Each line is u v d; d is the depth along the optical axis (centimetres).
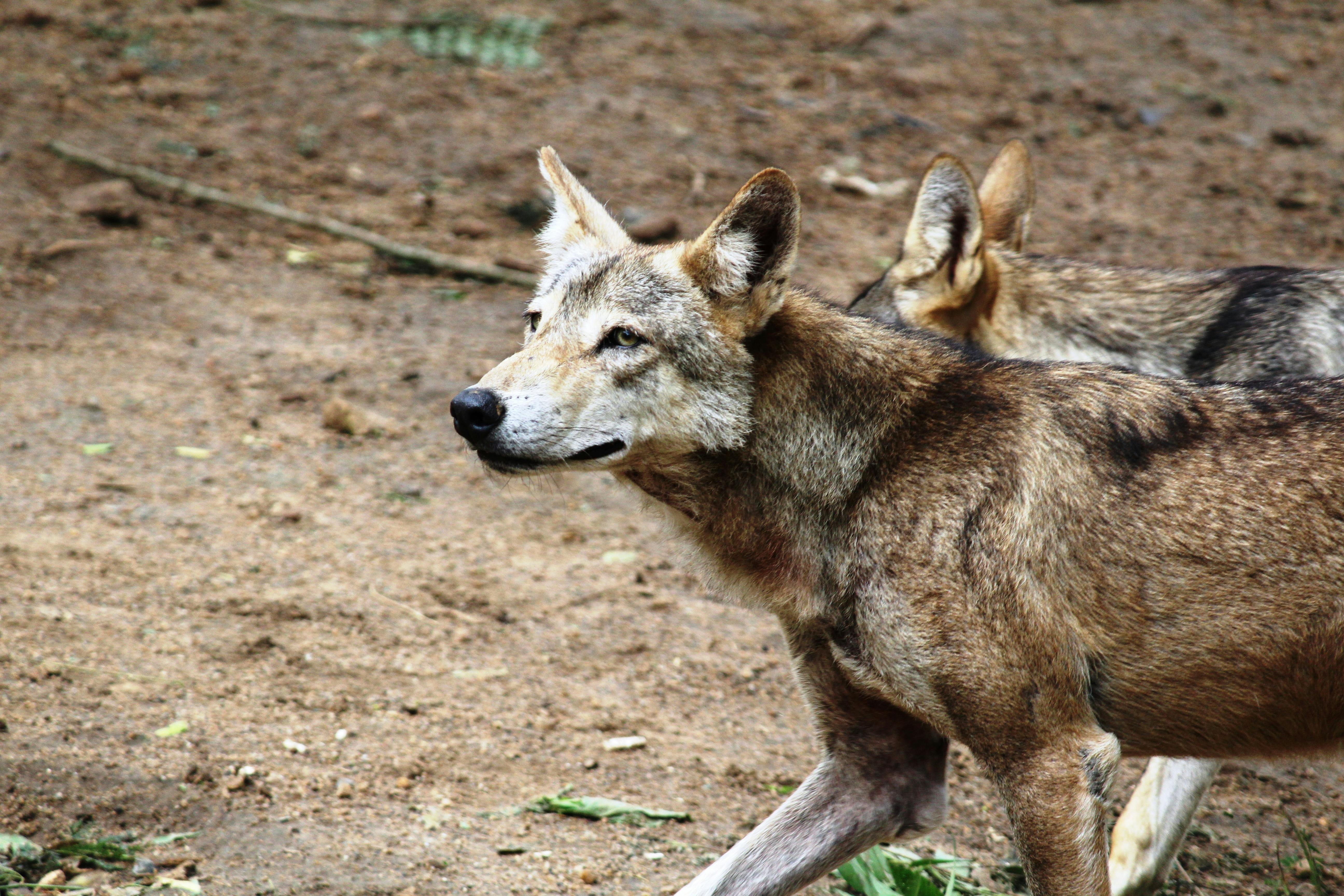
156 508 1224
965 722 639
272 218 1855
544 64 2366
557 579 1188
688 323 685
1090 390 665
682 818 856
